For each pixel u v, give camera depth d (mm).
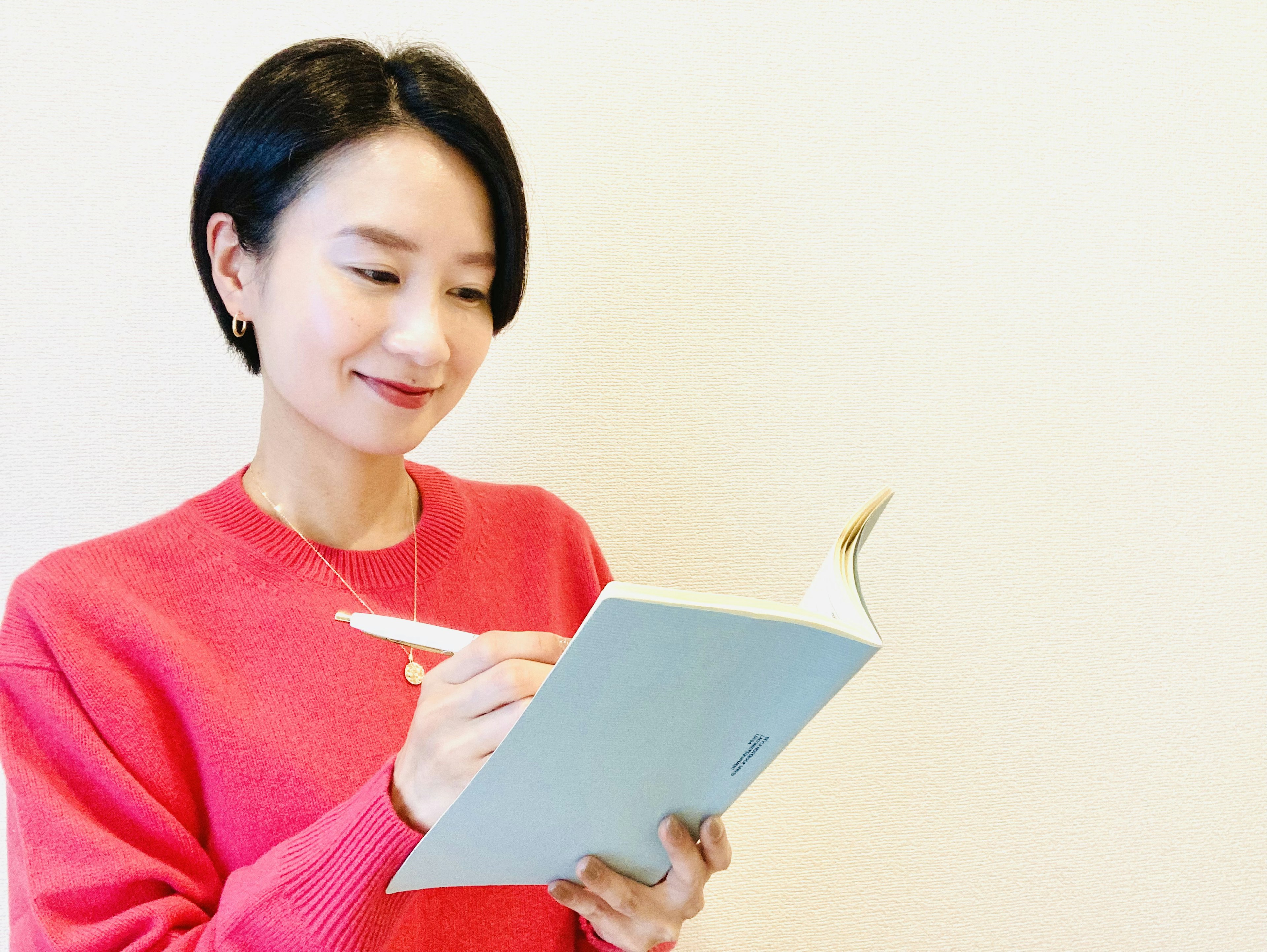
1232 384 1287
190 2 1065
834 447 1214
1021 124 1233
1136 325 1267
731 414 1193
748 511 1202
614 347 1168
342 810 678
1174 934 1293
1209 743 1293
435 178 739
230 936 679
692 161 1169
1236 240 1282
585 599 1025
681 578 1194
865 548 1224
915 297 1222
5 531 1063
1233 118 1274
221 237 803
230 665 805
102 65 1055
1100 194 1254
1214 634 1291
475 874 666
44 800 748
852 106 1199
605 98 1148
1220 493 1289
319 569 848
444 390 801
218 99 1075
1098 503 1266
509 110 1131
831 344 1209
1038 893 1265
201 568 831
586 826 657
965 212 1228
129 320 1075
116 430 1079
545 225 1146
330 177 734
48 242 1056
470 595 910
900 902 1239
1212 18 1264
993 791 1252
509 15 1123
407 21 1103
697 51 1163
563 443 1165
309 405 774
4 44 1036
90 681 770
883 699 1229
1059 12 1233
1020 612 1253
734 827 1210
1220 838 1298
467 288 780
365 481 866
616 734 584
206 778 792
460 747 618
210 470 1100
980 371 1237
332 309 738
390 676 831
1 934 1044
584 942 922
